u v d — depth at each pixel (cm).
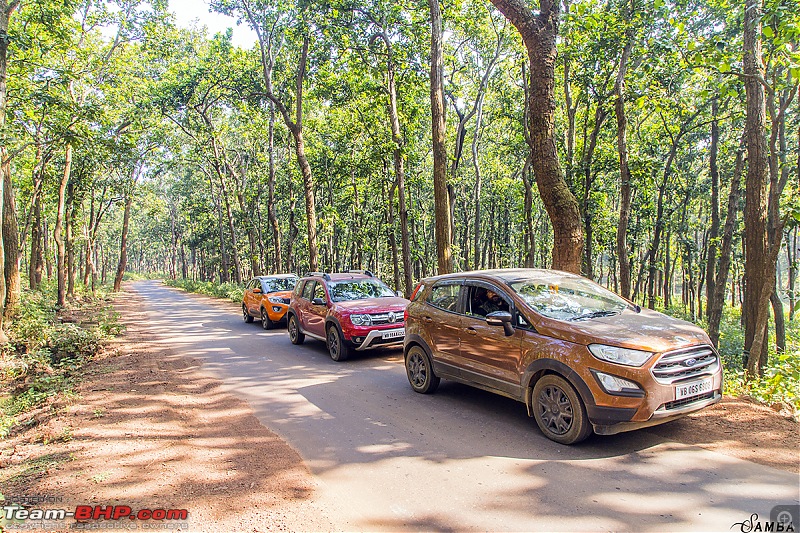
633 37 1509
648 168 1714
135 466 459
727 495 368
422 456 472
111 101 2347
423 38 1962
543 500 374
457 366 623
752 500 359
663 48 1388
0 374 952
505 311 563
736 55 816
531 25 823
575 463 438
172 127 3095
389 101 2053
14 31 1345
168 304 2772
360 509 374
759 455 432
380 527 347
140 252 10706
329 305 1014
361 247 3397
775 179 1153
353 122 2403
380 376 821
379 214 3388
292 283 1681
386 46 1997
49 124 1511
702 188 2773
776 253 726
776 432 474
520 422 555
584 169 1923
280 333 1432
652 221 2630
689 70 920
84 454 489
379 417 600
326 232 3259
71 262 2988
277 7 2320
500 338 552
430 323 673
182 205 5106
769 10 741
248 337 1366
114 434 548
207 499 392
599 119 1877
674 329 480
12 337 1230
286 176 3650
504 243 4078
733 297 3647
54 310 1902
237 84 2512
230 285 3416
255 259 3322
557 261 834
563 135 2280
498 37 2216
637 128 2142
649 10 1425
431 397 678
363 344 933
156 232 7569
